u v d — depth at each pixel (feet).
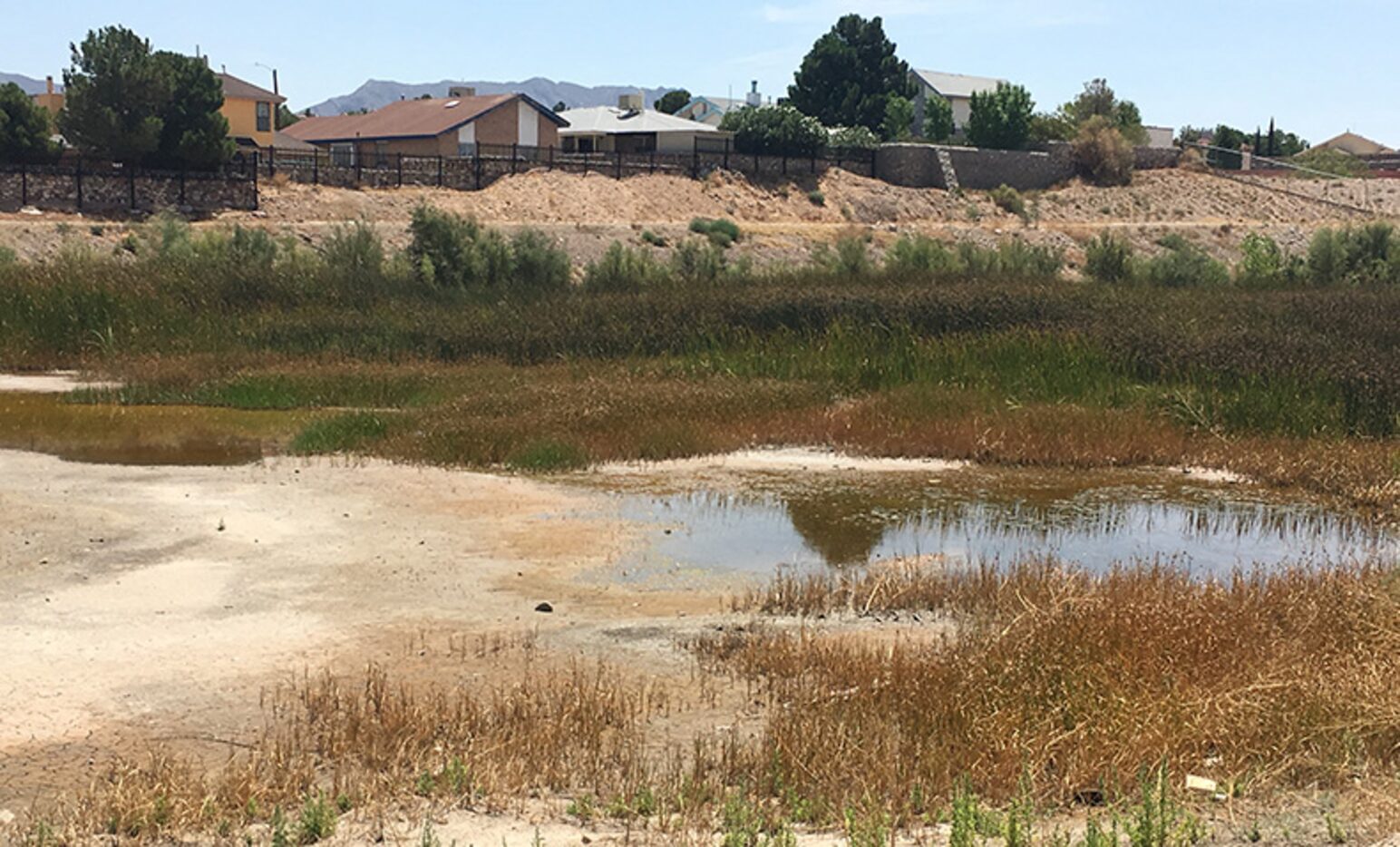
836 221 215.31
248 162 173.27
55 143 165.17
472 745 23.98
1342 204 265.34
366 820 20.93
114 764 23.17
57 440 58.85
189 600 34.65
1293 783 22.02
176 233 136.05
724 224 187.62
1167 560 42.11
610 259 131.23
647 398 64.23
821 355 77.92
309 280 100.22
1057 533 45.80
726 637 32.32
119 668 29.17
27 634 31.24
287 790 22.11
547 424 58.75
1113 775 21.86
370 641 31.78
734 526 45.50
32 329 84.23
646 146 244.83
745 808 21.03
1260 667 26.73
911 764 23.08
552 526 44.62
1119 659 27.17
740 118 234.58
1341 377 65.98
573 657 30.66
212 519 43.65
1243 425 62.59
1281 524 47.75
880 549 43.11
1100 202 247.09
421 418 61.72
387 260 128.36
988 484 53.52
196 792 21.66
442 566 39.17
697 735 25.66
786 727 24.50
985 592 36.04
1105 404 66.64
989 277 120.47
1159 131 304.71
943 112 293.43
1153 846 18.79
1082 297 95.04
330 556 39.75
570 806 21.57
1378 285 129.49
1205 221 245.65
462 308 95.50
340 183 179.42
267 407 68.85
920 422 62.03
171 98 164.55
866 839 19.33
